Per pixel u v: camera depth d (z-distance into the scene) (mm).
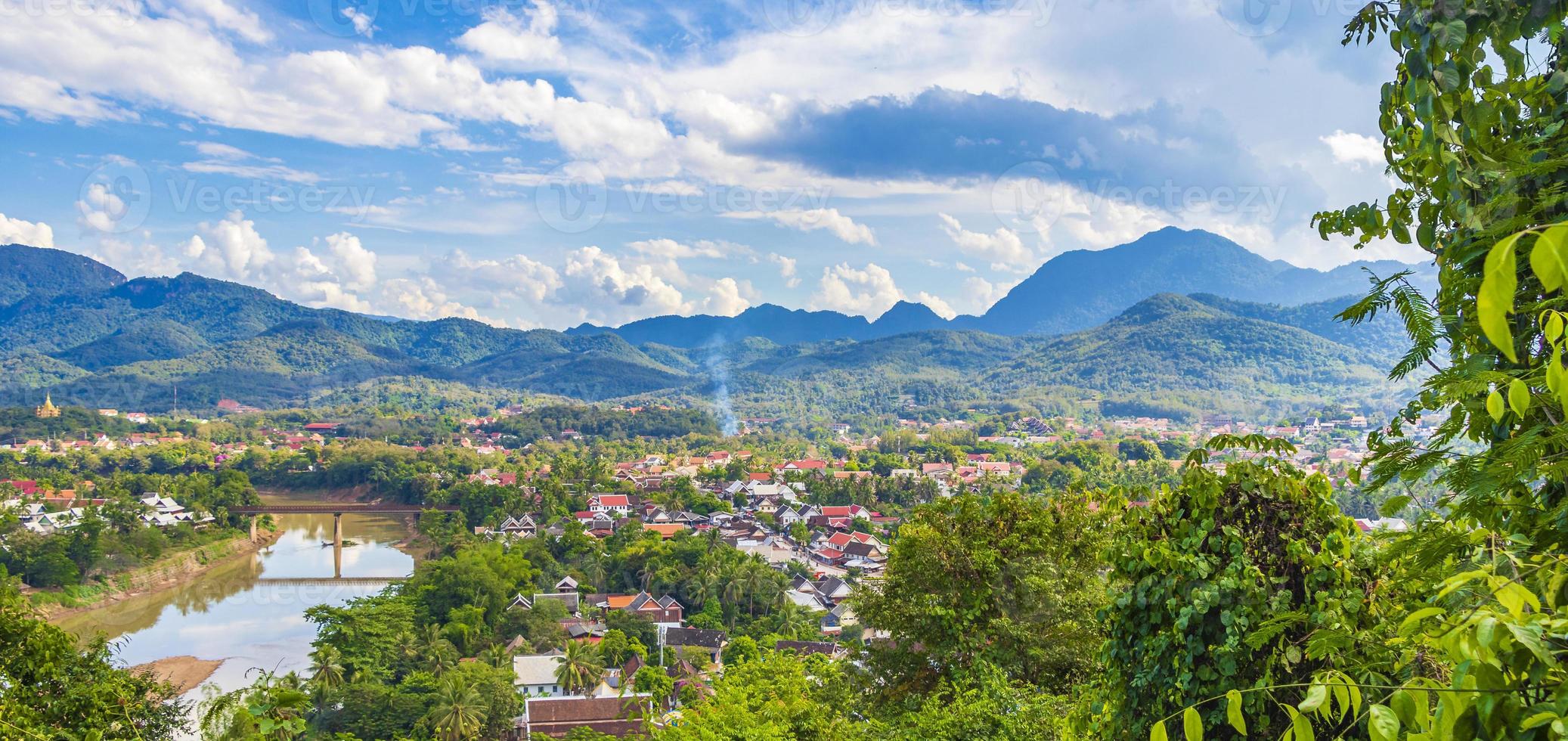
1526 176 3027
